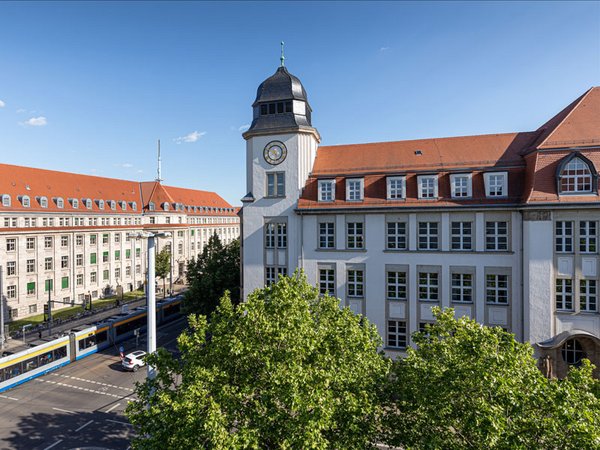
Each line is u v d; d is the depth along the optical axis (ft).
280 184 95.35
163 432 38.29
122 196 235.61
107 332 122.52
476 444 32.12
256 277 95.91
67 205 196.03
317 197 92.58
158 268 216.54
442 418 33.96
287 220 93.66
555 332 73.46
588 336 70.03
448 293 82.43
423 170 87.04
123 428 71.82
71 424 73.31
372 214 87.45
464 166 86.33
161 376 44.21
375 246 87.15
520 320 78.02
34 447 65.10
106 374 100.12
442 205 82.53
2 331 118.83
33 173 189.78
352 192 91.20
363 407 37.29
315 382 36.63
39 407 80.64
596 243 72.13
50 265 177.68
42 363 99.50
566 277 73.15
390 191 87.56
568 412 28.55
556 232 74.02
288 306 44.11
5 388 89.20
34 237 170.09
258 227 95.91
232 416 36.17
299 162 93.71
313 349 40.68
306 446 31.78
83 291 194.39
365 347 45.21
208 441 35.17
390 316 85.71
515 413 31.19
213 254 124.57
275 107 97.50
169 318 153.28
